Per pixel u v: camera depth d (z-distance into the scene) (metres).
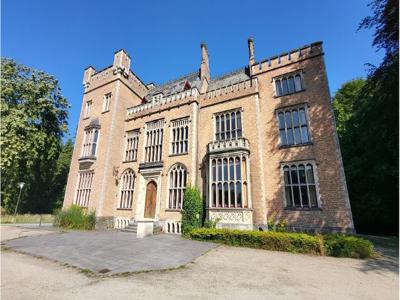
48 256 9.24
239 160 15.86
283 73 17.75
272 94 17.67
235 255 9.72
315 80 16.23
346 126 24.02
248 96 18.23
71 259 8.76
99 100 24.34
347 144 23.28
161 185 18.94
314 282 6.47
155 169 19.59
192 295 5.40
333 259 9.27
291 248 10.58
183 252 9.99
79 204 21.27
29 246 11.21
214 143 17.12
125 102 24.08
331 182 13.75
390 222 20.20
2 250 10.59
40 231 16.30
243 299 5.23
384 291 5.86
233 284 6.19
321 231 13.23
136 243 12.00
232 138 17.86
